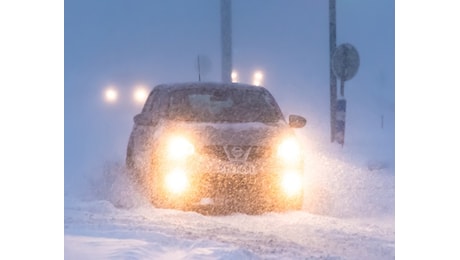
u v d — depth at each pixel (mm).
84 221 12164
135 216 12805
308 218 13344
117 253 9719
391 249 11312
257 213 13547
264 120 14586
